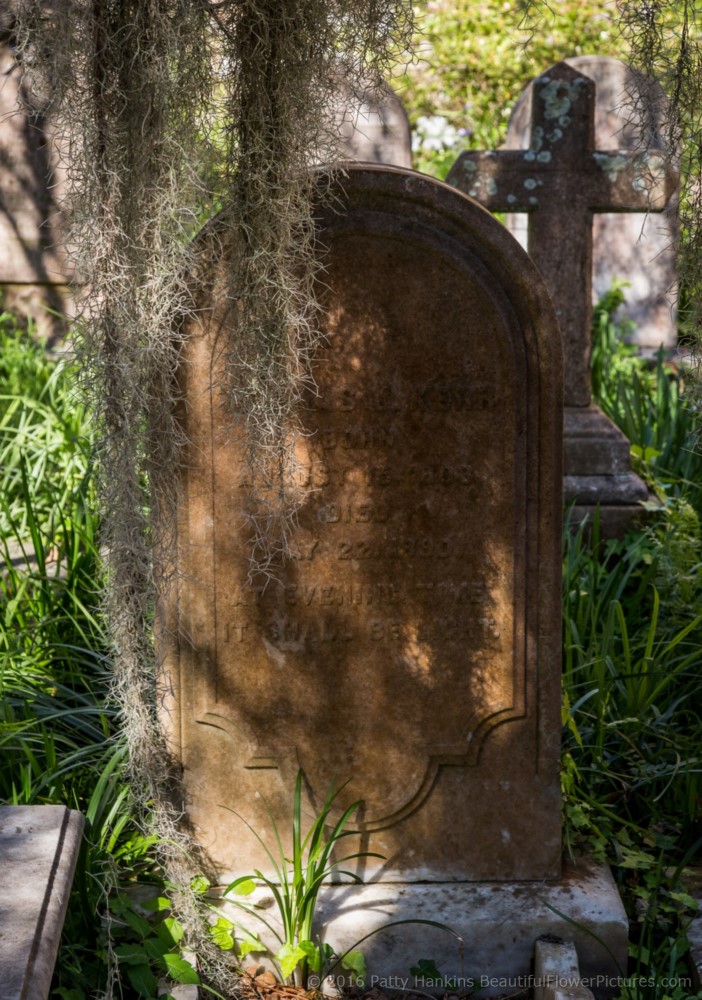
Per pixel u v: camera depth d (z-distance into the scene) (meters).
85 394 2.38
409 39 2.37
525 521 2.55
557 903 2.57
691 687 3.36
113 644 2.50
